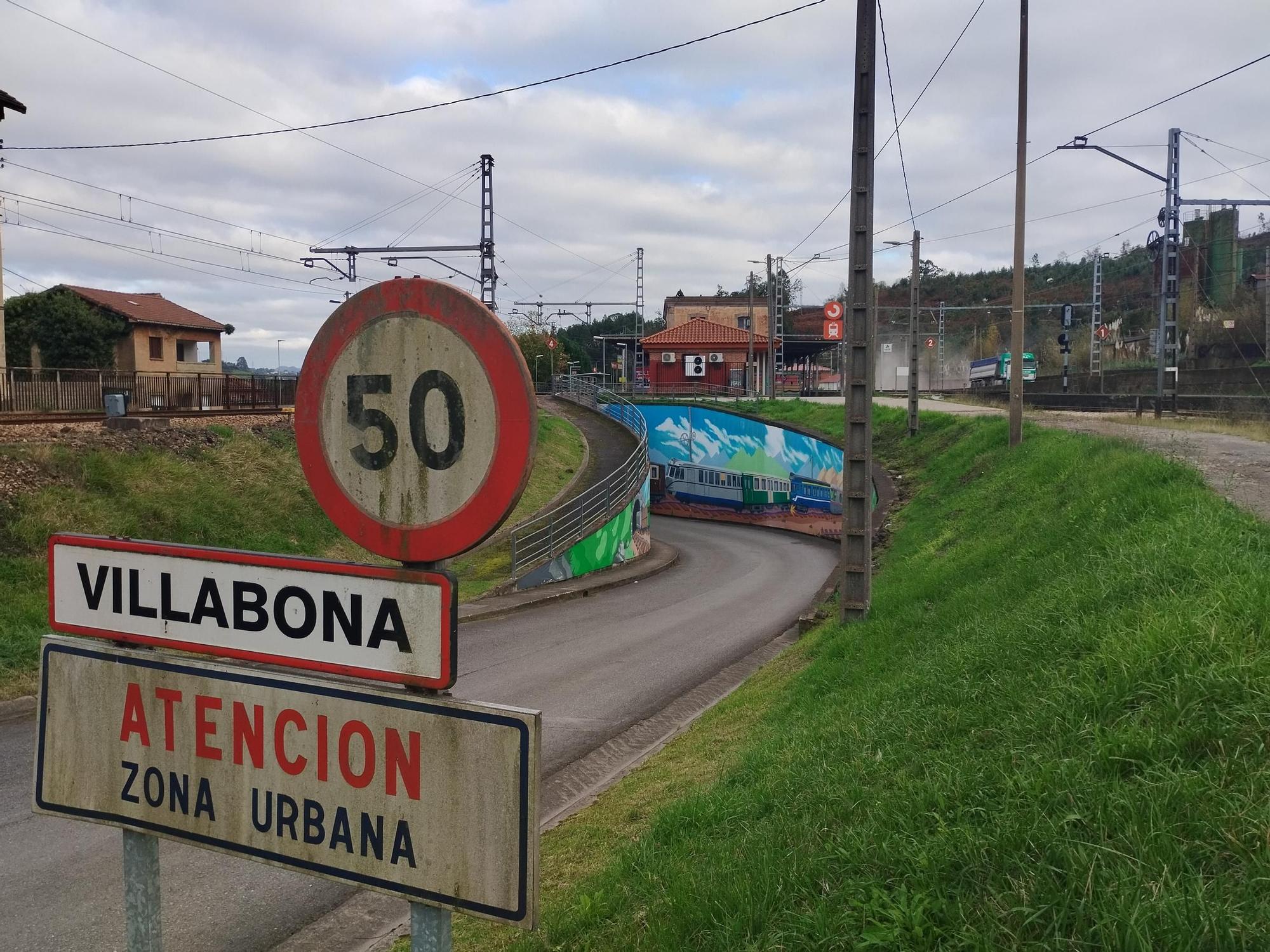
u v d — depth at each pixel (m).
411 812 2.05
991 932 2.63
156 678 2.40
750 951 3.06
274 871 5.77
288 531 18.02
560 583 21.97
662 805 6.13
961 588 9.51
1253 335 43.75
